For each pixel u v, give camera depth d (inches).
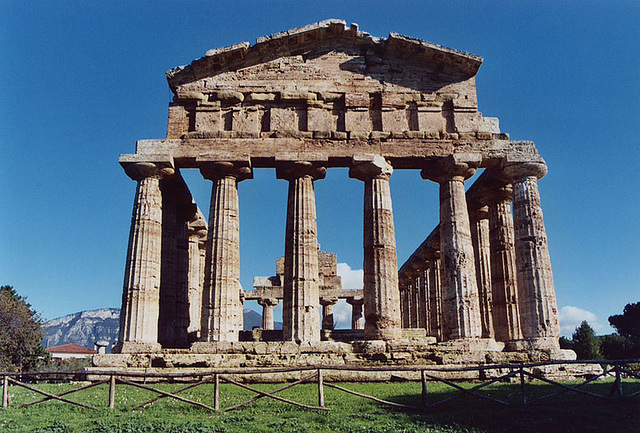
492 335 1365.7
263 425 601.0
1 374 709.9
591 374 1067.3
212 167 1191.6
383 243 1170.0
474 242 1445.6
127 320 1109.1
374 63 1278.3
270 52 1266.0
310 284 1149.1
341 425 605.3
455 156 1198.3
